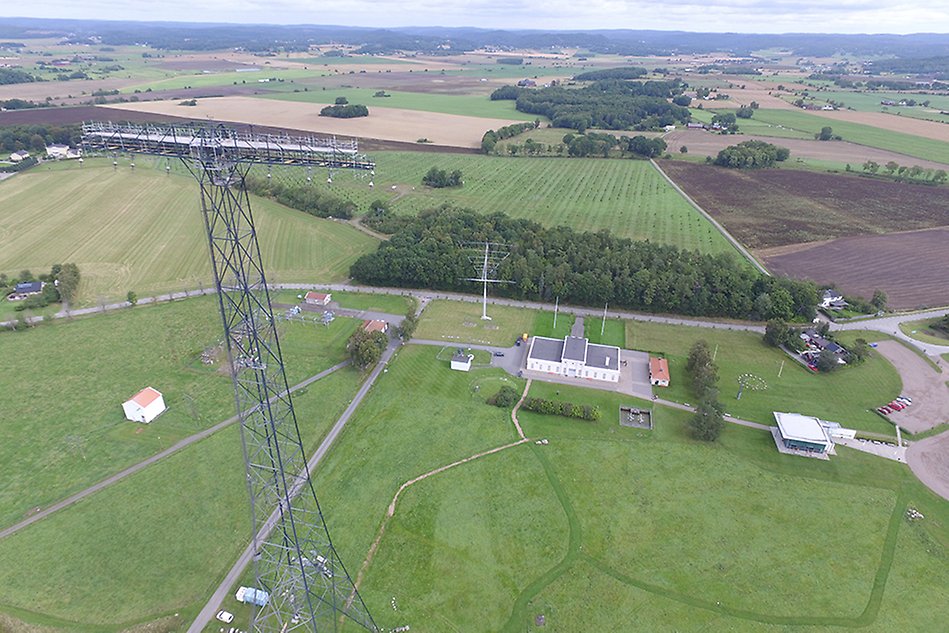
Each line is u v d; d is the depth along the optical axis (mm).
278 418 67000
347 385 99125
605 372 102438
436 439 86688
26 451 82062
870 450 86000
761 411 94625
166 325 116188
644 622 60906
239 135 52531
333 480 78188
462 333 117625
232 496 75250
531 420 91562
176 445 84000
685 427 90938
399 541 69562
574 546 69375
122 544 68188
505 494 76812
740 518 73812
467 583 64625
